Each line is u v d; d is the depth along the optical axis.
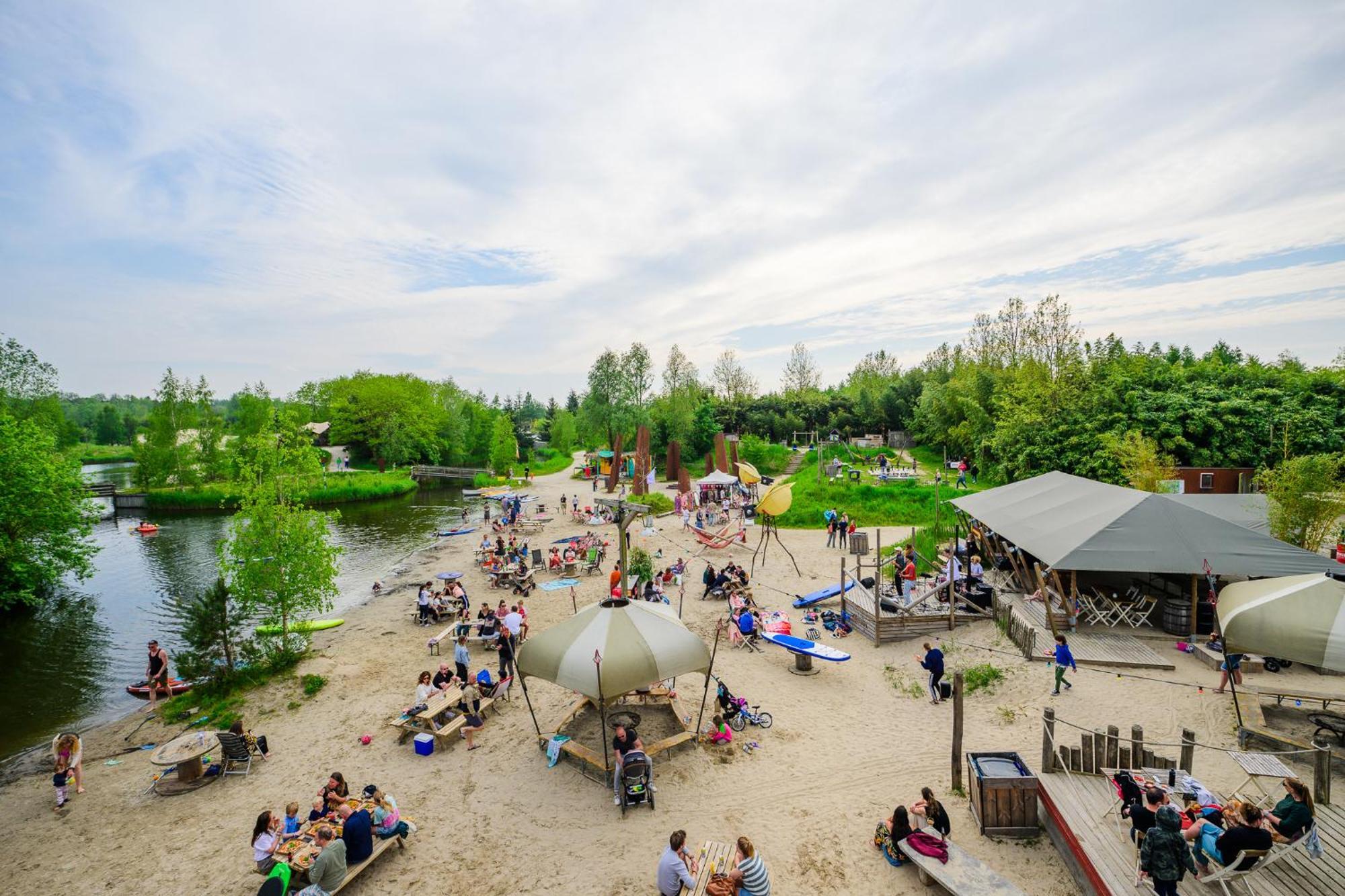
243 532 18.36
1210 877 7.55
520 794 11.66
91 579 31.31
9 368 53.50
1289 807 7.82
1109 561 15.82
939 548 27.97
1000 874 8.98
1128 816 8.85
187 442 61.09
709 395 95.56
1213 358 49.22
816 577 26.47
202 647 17.06
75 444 59.94
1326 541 18.86
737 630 18.98
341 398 90.81
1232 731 11.78
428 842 10.36
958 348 78.06
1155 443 32.72
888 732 13.42
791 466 66.69
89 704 17.39
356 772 12.70
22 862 10.23
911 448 72.00
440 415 92.94
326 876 8.75
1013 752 10.75
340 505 56.44
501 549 31.17
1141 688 13.69
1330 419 34.16
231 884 9.53
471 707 14.33
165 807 11.73
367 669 18.30
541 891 9.15
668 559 30.44
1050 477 23.62
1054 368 49.66
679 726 13.96
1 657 21.23
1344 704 12.31
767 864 9.51
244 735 13.00
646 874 9.41
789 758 12.56
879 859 9.58
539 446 122.25
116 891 9.45
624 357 75.94
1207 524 16.11
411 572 31.06
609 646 11.52
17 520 26.30
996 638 17.08
